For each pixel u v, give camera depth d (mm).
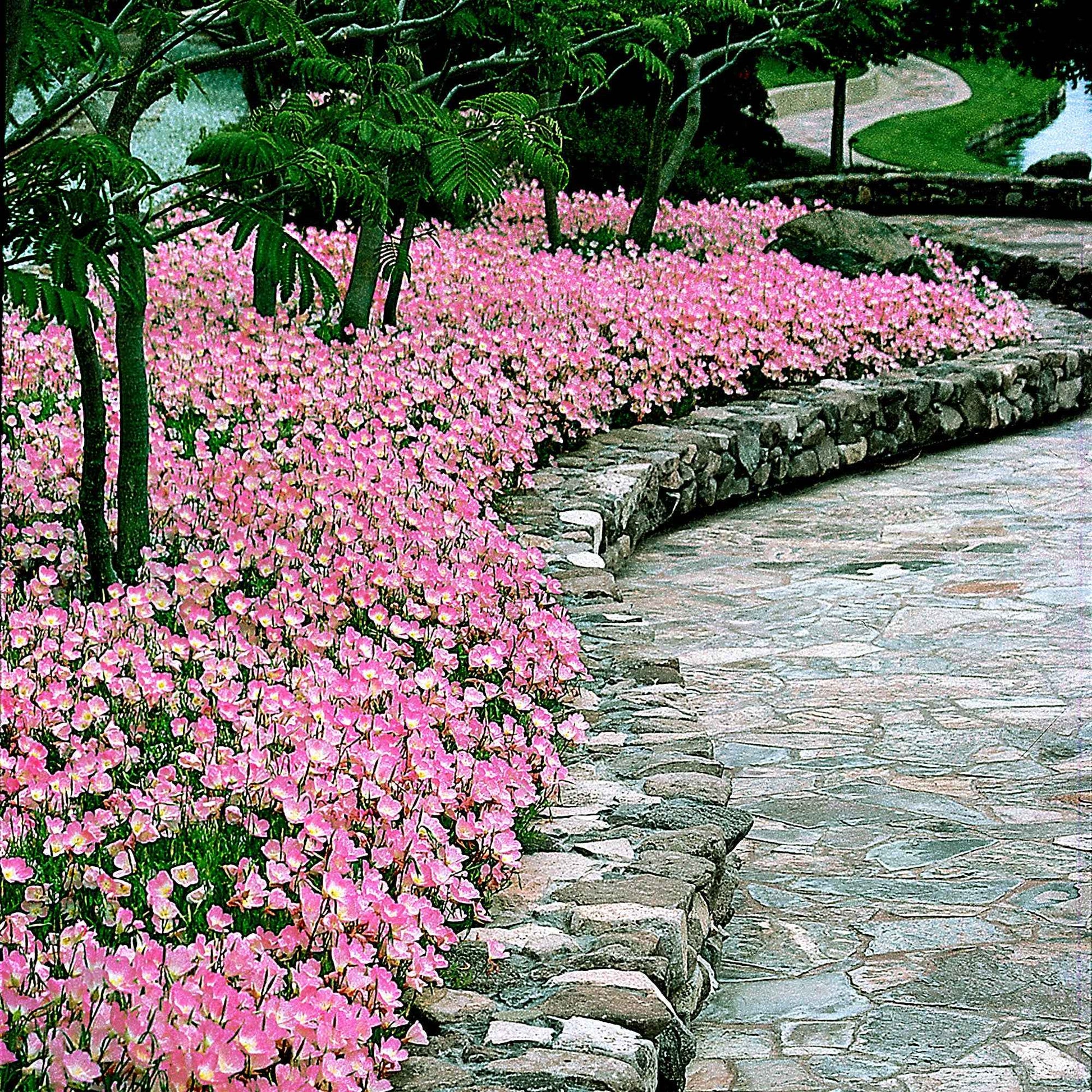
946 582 7391
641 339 9430
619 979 2871
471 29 4871
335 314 8734
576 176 15938
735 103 21625
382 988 2535
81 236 3227
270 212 3525
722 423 9156
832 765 5098
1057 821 4562
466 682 4391
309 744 3199
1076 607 6918
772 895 4074
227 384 6586
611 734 4422
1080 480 9680
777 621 6824
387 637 4281
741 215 15062
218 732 3623
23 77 3277
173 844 3035
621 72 17719
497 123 3871
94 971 2225
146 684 3697
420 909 2768
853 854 4344
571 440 8328
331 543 5180
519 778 3541
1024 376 11344
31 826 3002
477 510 5766
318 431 6445
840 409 9836
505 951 3002
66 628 4059
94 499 4531
